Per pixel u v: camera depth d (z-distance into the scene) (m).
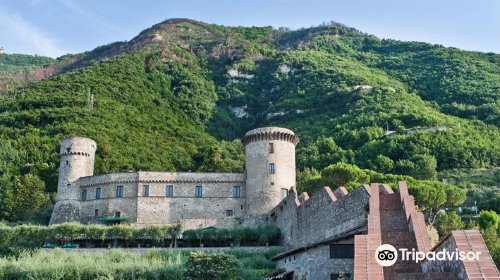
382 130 143.50
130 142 135.12
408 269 32.41
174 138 150.62
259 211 83.38
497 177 121.94
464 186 116.06
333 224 50.88
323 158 131.62
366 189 43.78
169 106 178.25
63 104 145.62
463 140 135.88
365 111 161.62
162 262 55.12
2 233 69.31
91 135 129.62
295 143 89.38
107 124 139.62
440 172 126.12
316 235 55.81
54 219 90.00
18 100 146.25
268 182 84.56
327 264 42.28
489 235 51.12
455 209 104.12
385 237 35.81
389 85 192.38
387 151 130.38
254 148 87.19
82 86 160.25
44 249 68.81
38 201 99.75
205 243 73.44
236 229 72.81
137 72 190.38
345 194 52.56
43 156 119.62
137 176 88.19
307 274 45.19
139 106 163.50
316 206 56.72
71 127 130.50
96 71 177.25
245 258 62.09
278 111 189.00
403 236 35.69
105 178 89.75
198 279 48.25
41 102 145.00
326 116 171.50
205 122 179.38
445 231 64.12
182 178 88.19
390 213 38.97
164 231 72.44
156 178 88.06
